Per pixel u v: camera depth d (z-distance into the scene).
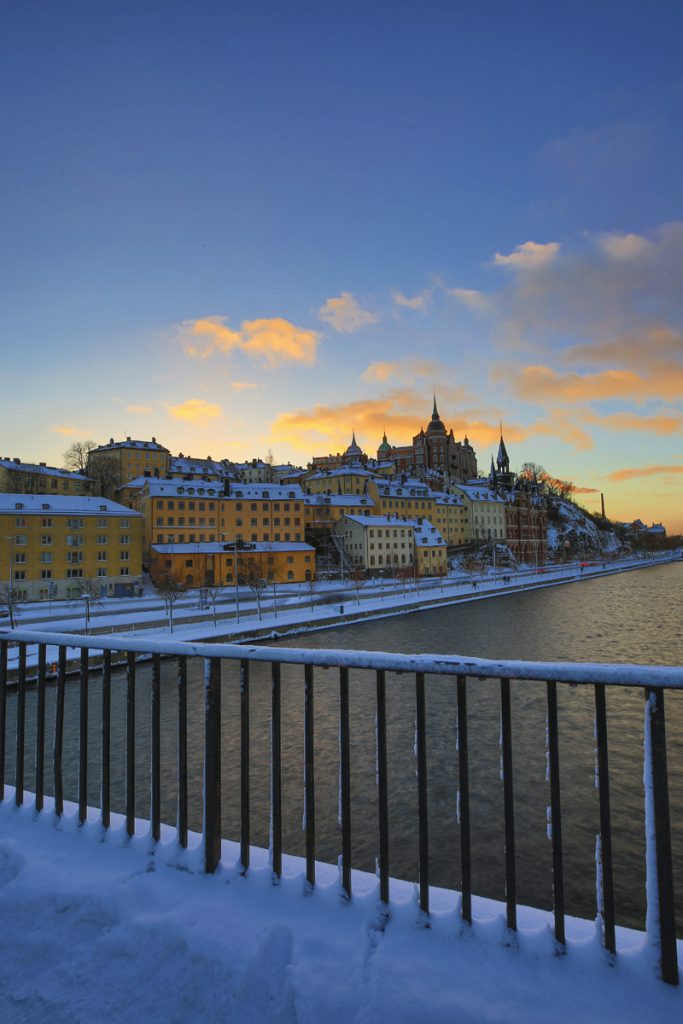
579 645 52.03
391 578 114.12
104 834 4.21
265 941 2.99
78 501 78.44
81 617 58.38
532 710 30.39
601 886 2.93
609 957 2.86
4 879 3.90
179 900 3.45
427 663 3.28
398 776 23.27
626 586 113.69
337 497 131.75
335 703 32.94
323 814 20.28
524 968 2.84
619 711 29.30
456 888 15.62
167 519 97.62
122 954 3.09
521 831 18.61
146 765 24.75
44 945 3.22
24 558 71.75
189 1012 2.77
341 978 2.77
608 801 2.98
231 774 23.64
